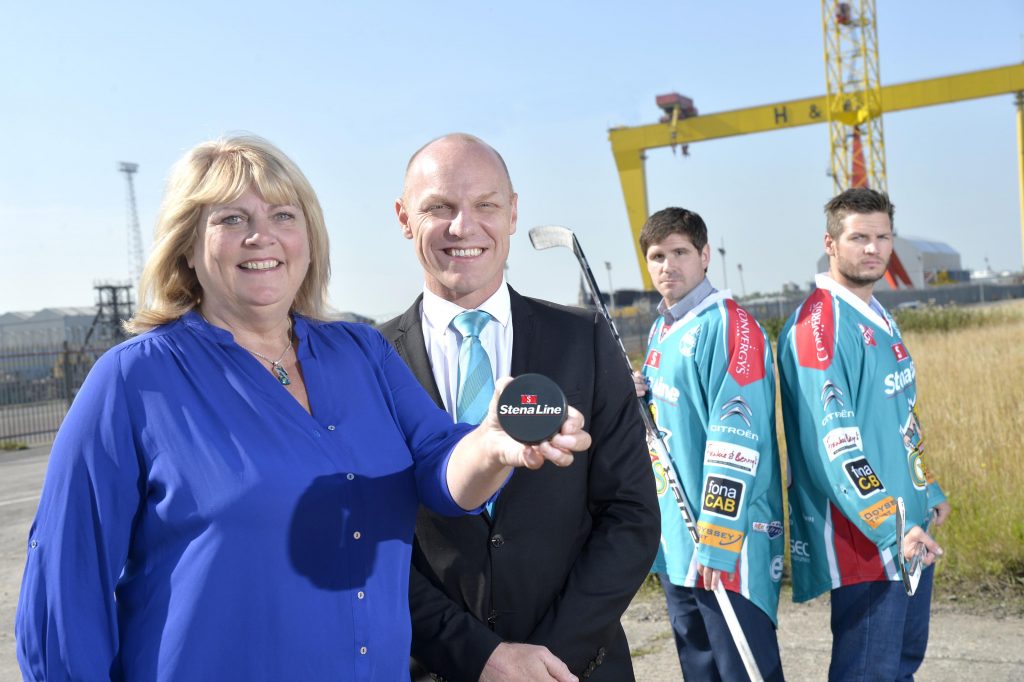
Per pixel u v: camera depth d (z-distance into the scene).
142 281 1.67
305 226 1.69
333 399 1.65
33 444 15.11
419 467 1.71
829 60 42.66
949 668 3.62
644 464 2.14
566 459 1.38
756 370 2.81
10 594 5.41
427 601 1.98
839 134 43.59
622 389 2.16
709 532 2.72
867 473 2.69
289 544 1.49
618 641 2.12
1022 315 24.52
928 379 10.03
